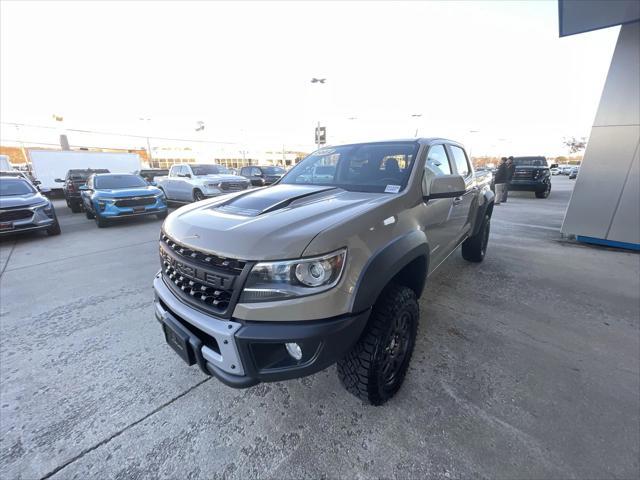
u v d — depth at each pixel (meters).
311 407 1.91
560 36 5.40
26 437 1.74
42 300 3.50
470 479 1.46
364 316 1.53
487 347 2.46
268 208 1.83
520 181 12.68
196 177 10.37
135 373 2.25
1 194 6.57
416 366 2.25
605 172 5.21
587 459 1.54
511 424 1.75
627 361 2.28
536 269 4.20
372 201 1.87
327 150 3.07
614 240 5.24
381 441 1.67
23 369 2.31
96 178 8.62
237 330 1.40
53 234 7.03
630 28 4.84
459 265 4.38
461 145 3.54
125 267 4.63
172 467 1.56
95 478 1.51
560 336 2.61
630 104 4.90
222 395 2.03
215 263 1.50
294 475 1.51
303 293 1.38
